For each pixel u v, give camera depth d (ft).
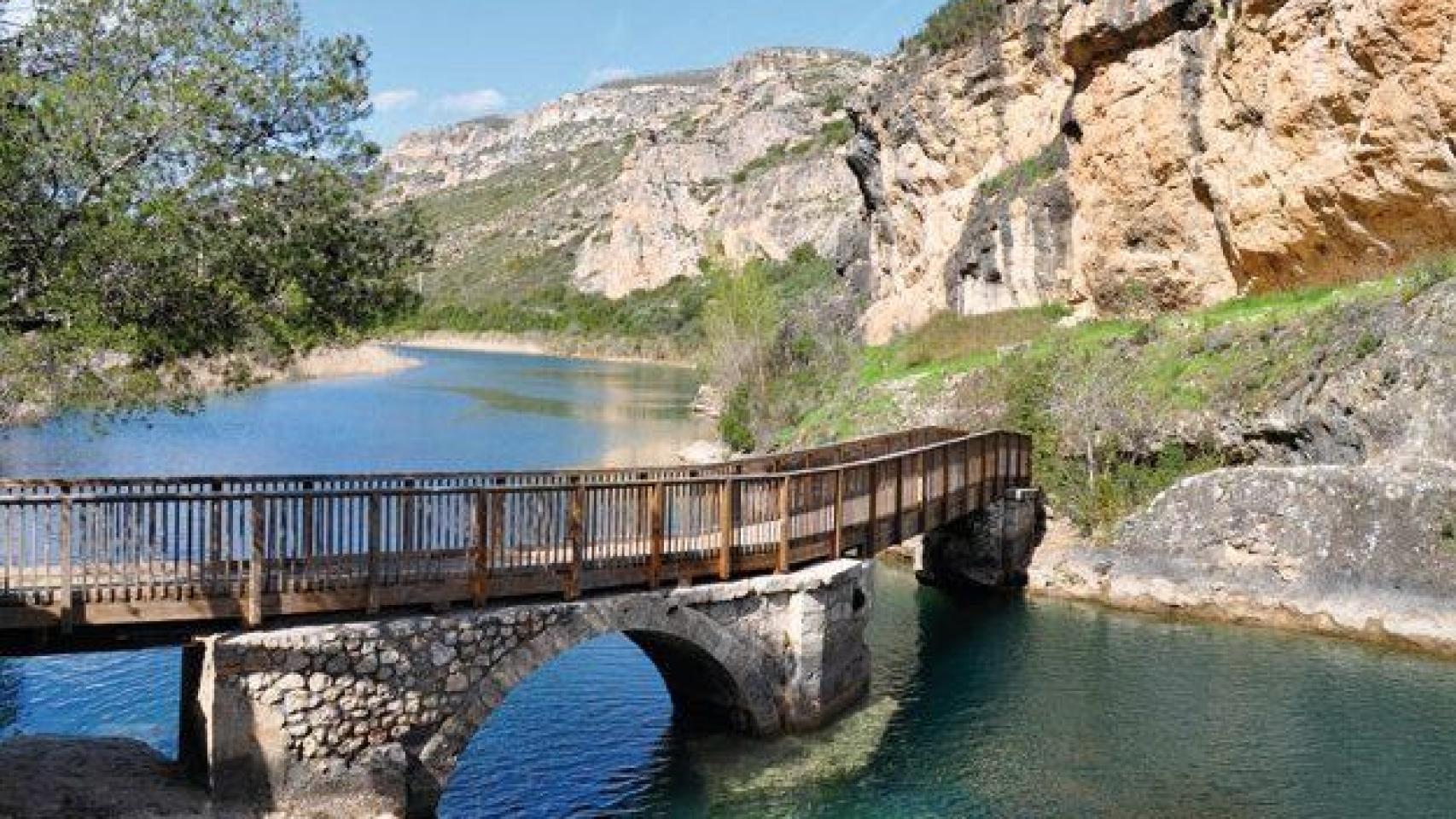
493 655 49.88
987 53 167.02
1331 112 104.83
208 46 48.80
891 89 192.65
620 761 59.16
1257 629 84.17
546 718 65.31
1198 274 128.47
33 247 44.04
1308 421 90.22
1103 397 103.65
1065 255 148.97
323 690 45.21
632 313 513.45
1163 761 59.72
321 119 51.34
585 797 54.90
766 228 514.68
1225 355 101.96
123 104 45.80
